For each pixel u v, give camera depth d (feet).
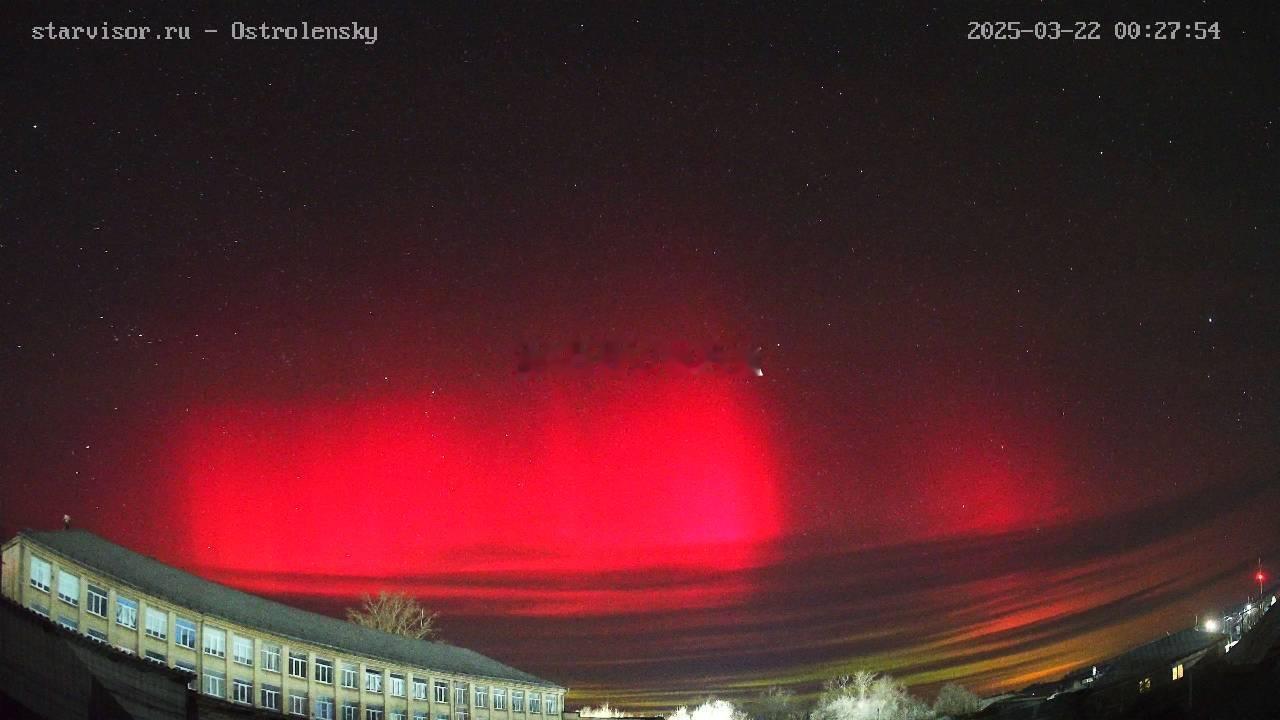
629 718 409.49
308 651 272.10
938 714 407.03
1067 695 286.05
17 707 126.31
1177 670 255.09
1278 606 224.33
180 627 236.84
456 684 322.96
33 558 205.57
